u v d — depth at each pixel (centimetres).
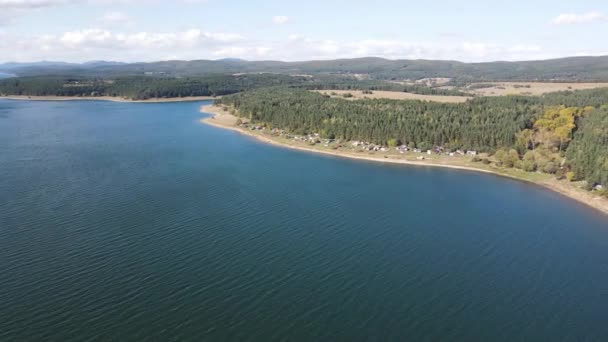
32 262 10412
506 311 9106
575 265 10881
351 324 8644
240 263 10700
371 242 11994
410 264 10881
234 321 8631
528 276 10406
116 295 9300
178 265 10512
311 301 9319
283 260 10912
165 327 8400
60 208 13662
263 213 13750
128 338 8094
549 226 13112
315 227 12838
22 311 8706
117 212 13450
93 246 11269
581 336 8381
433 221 13450
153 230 12269
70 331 8206
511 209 14500
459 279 10262
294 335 8300
